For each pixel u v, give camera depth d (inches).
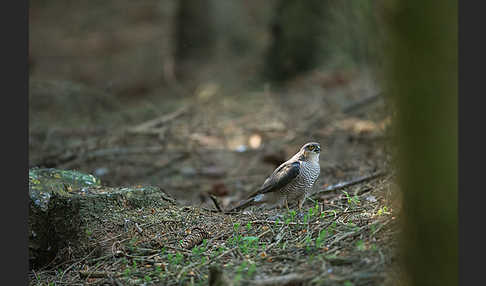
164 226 333.1
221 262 277.9
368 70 740.0
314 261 257.6
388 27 202.8
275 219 335.0
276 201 374.6
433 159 189.3
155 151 576.1
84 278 291.3
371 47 684.7
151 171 538.6
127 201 350.6
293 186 346.0
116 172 532.1
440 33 185.0
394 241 254.4
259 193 361.4
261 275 250.2
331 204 359.3
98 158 556.4
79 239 326.6
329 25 832.9
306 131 602.5
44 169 392.5
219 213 361.4
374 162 462.9
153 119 701.9
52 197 341.1
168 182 515.2
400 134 199.0
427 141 189.6
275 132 626.2
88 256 315.3
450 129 187.2
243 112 709.9
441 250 193.0
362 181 405.4
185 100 815.1
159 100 839.7
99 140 595.5
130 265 296.8
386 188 351.6
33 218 340.8
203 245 310.5
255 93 810.8
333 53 836.0
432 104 187.8
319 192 394.9
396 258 229.9
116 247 314.2
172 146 603.5
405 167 198.5
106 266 299.7
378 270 239.0
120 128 656.4
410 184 196.9
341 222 305.0
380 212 305.0
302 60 861.8
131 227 330.3
